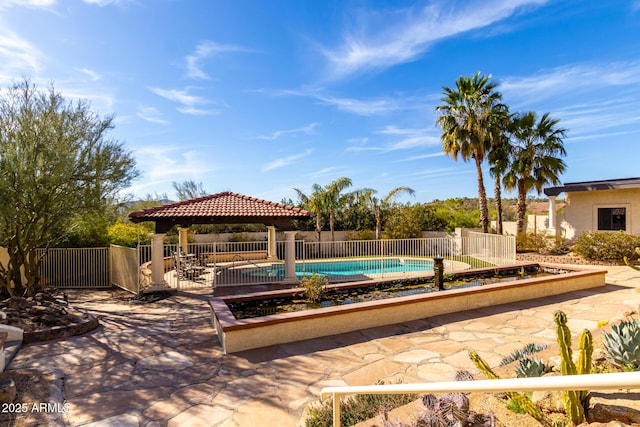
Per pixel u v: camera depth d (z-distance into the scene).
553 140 19.48
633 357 3.48
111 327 7.41
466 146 19.33
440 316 7.70
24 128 8.64
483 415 2.91
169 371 5.07
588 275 10.41
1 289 9.86
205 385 4.61
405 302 7.38
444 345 5.94
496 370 4.21
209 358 5.55
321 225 23.88
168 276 13.35
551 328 6.77
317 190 23.12
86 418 3.83
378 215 23.30
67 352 5.89
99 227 13.48
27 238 9.32
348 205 25.00
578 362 2.60
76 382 4.73
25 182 8.23
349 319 6.80
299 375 4.86
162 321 7.85
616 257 15.00
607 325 5.69
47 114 8.99
